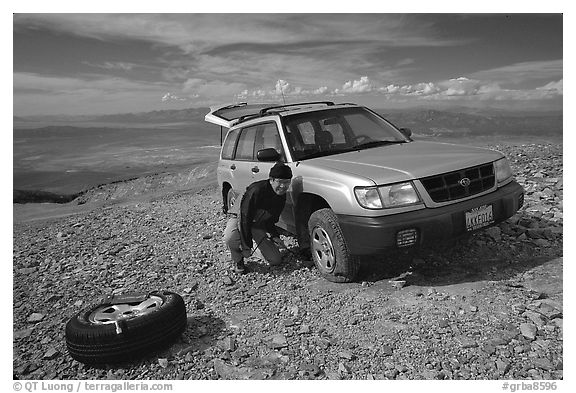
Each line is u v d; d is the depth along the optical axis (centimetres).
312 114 566
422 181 418
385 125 594
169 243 708
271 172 480
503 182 462
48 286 546
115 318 357
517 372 288
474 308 368
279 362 328
